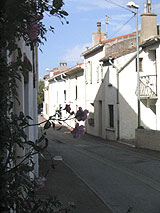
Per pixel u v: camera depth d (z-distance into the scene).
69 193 8.64
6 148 2.50
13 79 2.57
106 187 9.73
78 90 34.41
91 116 30.16
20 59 2.61
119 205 7.80
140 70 23.09
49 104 52.25
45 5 2.55
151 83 21.67
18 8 2.41
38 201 2.64
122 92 23.58
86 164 13.93
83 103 32.69
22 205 2.43
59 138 26.66
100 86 27.17
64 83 41.03
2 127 2.43
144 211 7.34
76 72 34.97
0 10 2.46
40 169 11.95
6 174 2.40
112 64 23.67
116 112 23.81
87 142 23.86
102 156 16.59
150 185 10.09
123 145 21.36
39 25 2.66
